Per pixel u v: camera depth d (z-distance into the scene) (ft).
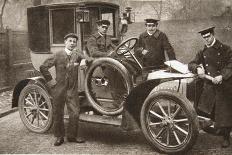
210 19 45.09
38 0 39.63
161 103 17.95
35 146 18.85
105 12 22.39
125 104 17.56
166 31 46.62
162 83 18.37
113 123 18.37
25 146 18.88
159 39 19.88
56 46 21.01
